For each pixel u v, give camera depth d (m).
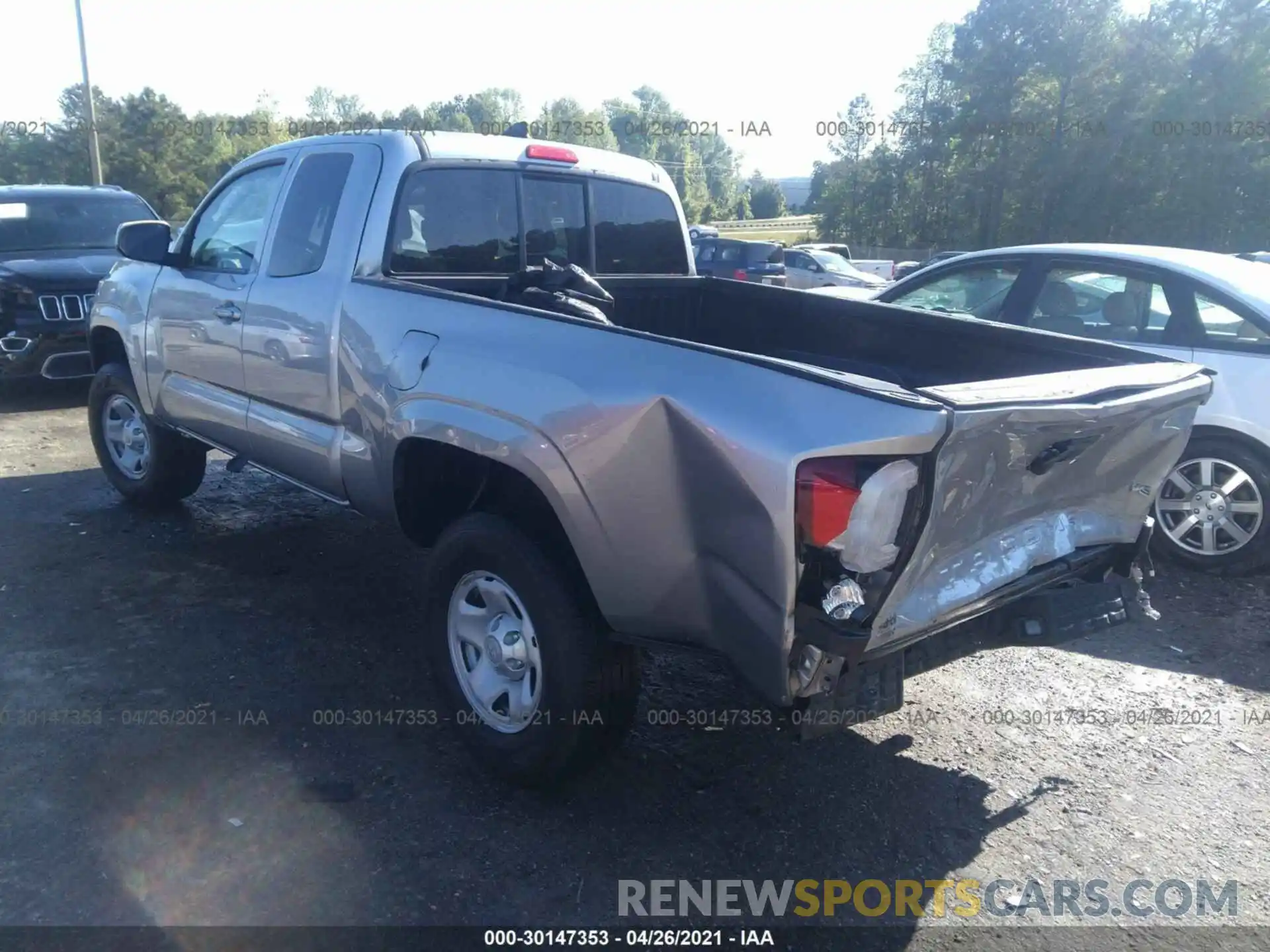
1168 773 3.69
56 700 3.85
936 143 45.78
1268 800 3.54
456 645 3.53
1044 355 3.83
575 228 4.80
